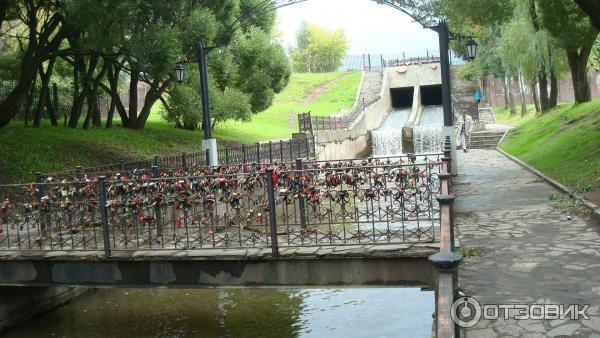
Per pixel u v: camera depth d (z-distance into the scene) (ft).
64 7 46.09
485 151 85.76
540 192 40.63
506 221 30.86
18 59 67.82
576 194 36.06
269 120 139.23
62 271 26.50
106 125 76.18
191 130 95.71
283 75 95.71
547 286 19.33
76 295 32.68
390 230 26.45
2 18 53.83
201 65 49.03
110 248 26.25
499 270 21.54
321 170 25.73
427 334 23.72
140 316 28.91
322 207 31.40
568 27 53.16
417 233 24.54
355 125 118.93
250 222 27.58
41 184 28.58
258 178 29.19
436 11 50.16
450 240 14.29
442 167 26.07
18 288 28.73
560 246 24.43
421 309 27.25
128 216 27.58
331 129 109.29
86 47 48.96
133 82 79.77
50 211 28.68
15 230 32.89
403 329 24.58
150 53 47.19
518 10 78.33
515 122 112.57
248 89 91.20
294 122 140.46
